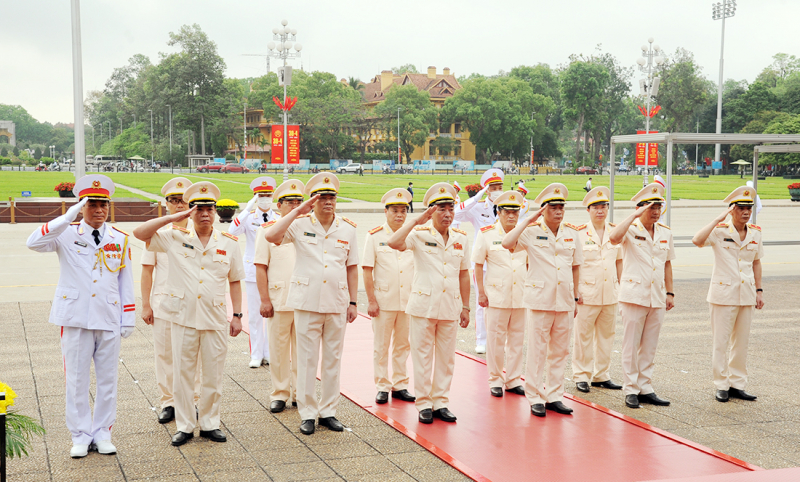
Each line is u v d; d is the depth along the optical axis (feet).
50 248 16.03
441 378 19.17
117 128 440.45
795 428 18.81
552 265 19.65
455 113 307.99
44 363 24.02
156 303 18.63
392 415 19.39
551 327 19.95
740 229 21.68
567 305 19.71
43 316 32.01
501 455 16.30
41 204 85.05
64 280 16.21
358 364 24.71
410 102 295.89
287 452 16.48
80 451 15.96
